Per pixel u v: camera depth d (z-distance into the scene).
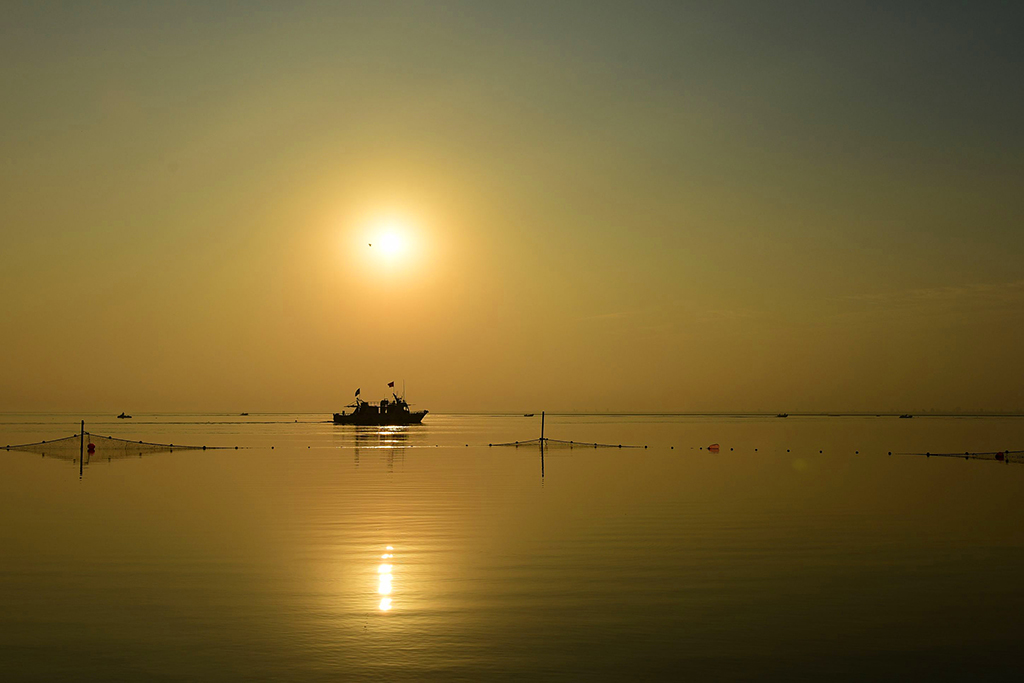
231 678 15.09
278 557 26.23
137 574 23.72
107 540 29.48
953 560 25.94
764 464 73.19
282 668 15.63
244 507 39.19
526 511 38.06
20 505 39.94
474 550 27.53
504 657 16.31
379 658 16.23
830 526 33.31
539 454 89.94
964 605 20.30
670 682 14.96
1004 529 32.44
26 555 26.55
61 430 192.50
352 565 25.06
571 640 17.44
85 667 15.67
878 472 63.28
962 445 116.19
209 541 29.36
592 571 24.23
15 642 17.22
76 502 41.16
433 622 18.80
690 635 17.80
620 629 18.23
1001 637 17.67
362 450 98.69
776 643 17.23
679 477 58.00
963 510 38.62
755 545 28.62
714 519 35.38
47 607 20.00
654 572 24.11
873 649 16.84
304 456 84.31
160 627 18.33
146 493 45.75
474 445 113.44
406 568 24.67
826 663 16.00
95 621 18.78
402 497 44.03
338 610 19.81
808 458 83.12
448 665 15.84
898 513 37.47
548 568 24.64
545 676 15.25
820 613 19.56
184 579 23.11
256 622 18.75
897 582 22.81
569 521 34.72
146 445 105.94
